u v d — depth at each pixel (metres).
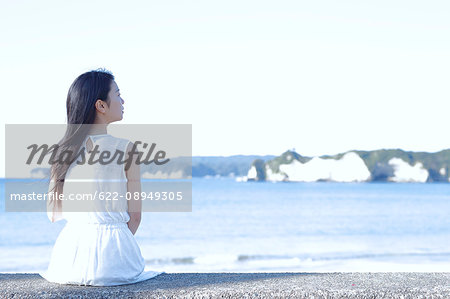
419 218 45.81
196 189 95.25
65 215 3.15
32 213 42.25
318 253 23.56
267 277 3.13
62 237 3.17
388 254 22.98
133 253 3.18
